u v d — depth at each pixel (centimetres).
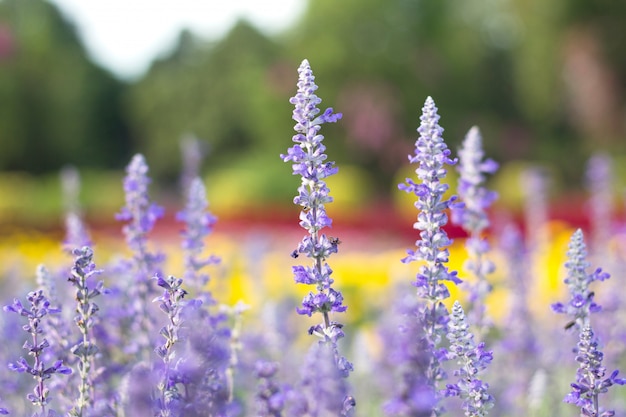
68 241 511
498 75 5791
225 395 328
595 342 322
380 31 5209
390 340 595
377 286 1165
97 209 3647
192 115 7175
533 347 593
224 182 3756
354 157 5025
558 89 4484
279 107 5231
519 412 562
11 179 5625
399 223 2786
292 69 5250
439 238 333
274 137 5291
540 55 4431
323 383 296
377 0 5169
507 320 616
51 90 6100
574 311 359
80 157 6512
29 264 1482
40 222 3048
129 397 338
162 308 321
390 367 572
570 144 5009
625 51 4247
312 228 329
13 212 3148
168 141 7362
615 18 4219
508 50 5759
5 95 5838
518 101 5562
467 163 511
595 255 842
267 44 6919
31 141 6006
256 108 5525
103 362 436
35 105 6000
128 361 459
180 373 317
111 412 358
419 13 5391
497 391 562
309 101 331
